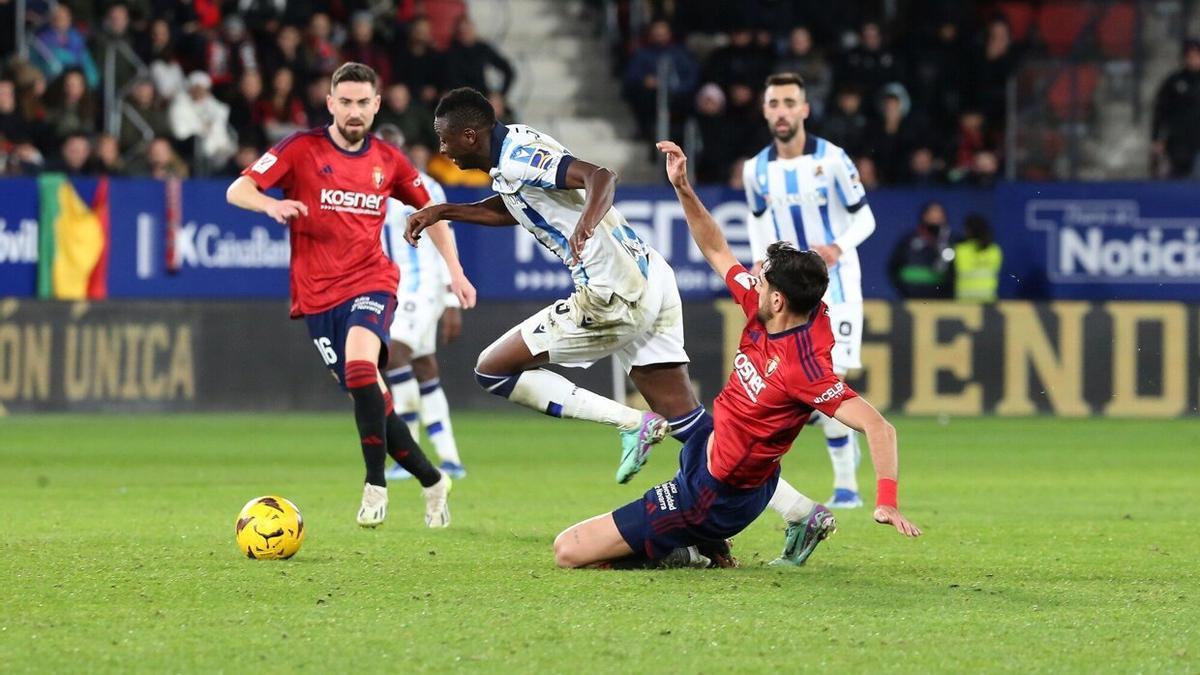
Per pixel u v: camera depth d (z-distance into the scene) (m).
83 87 45.84
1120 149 52.81
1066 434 39.75
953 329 44.75
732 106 50.19
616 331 18.31
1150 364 44.75
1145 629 13.34
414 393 28.31
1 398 42.53
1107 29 53.62
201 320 43.47
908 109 50.59
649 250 18.61
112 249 43.06
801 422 15.35
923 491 26.81
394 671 11.57
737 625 13.30
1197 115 49.62
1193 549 18.80
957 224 45.00
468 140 17.77
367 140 19.97
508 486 27.02
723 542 16.69
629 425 18.14
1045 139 52.56
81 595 14.71
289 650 12.24
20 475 28.34
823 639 12.78
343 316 19.70
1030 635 13.02
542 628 13.12
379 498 19.23
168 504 23.44
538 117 56.12
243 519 17.09
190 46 48.50
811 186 24.38
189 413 43.41
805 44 50.66
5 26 47.81
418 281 27.91
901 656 12.17
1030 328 44.81
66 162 44.75
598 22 57.69
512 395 18.59
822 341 15.07
